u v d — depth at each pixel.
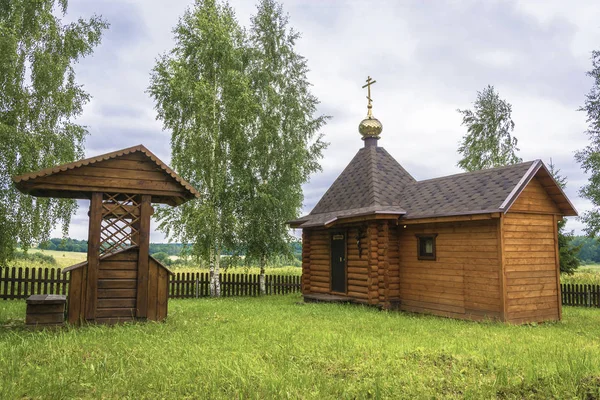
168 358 6.32
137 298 10.18
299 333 8.64
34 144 15.40
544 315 12.34
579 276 30.20
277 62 21.55
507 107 29.02
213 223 18.27
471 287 12.38
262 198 19.23
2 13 15.95
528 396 4.94
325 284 17.16
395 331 9.50
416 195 15.13
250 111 19.20
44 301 8.88
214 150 19.19
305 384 5.15
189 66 19.17
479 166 28.95
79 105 17.50
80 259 36.47
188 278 19.03
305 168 21.92
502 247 11.61
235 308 13.45
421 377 5.39
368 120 18.75
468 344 7.73
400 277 14.88
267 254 20.69
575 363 5.88
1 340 7.60
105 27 17.86
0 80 14.80
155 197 11.80
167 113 18.41
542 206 12.83
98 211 10.05
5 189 15.06
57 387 4.98
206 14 19.27
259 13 21.69
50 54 16.41
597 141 23.22
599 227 22.47
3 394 4.64
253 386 5.05
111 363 6.05
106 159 10.09
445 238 13.30
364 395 4.84
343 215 15.35
